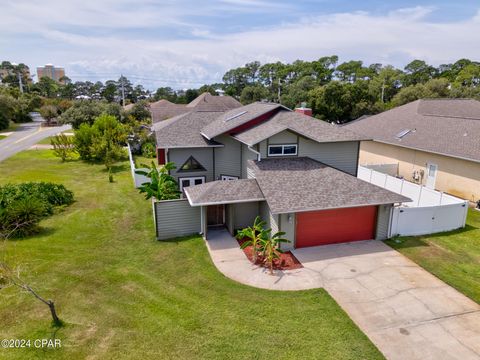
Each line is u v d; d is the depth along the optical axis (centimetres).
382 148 2983
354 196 1525
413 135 2739
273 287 1191
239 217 1698
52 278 1240
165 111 4444
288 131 1833
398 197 1547
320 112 5781
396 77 9119
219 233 1678
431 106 3388
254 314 1033
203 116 2619
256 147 1825
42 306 1073
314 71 11138
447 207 1666
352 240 1580
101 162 3356
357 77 11325
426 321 1009
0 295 1133
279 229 1460
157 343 907
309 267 1336
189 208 1630
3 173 2902
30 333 947
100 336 934
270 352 876
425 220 1645
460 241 1576
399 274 1278
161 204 1575
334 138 1841
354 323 997
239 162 2178
